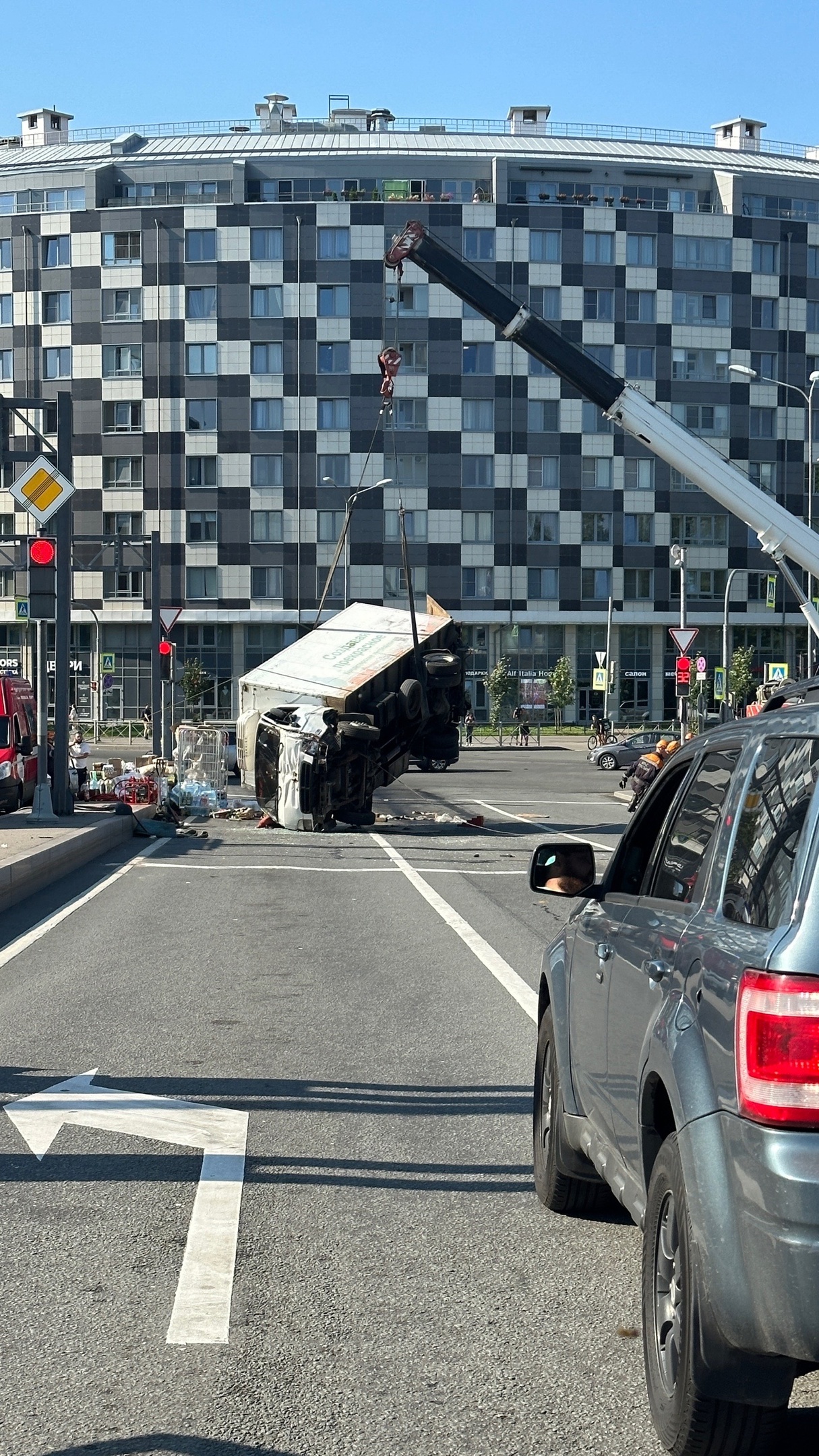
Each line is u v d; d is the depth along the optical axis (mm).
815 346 83438
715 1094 3332
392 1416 3906
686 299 81625
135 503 80250
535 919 14773
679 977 3771
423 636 27234
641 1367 4250
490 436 79812
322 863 20688
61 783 24469
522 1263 5129
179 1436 3781
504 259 79750
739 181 83562
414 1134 6789
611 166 83812
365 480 79375
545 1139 5742
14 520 81938
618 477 81062
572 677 80375
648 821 5129
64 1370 4203
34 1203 5742
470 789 39062
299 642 30078
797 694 4156
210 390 79562
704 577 82438
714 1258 3240
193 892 17109
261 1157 6391
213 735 32375
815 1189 3014
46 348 81125
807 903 3178
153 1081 7750
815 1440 3746
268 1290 4848
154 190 84438
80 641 81312
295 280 79000
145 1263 5078
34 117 92562
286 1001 10109
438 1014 9633
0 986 10711
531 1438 3779
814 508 83375
